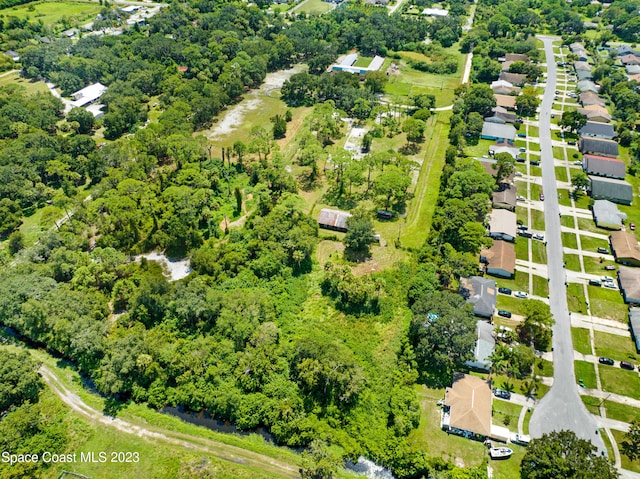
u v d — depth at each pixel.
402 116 184.00
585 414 85.00
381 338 99.12
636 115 172.12
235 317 97.69
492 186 133.75
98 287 110.75
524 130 173.88
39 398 89.62
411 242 124.00
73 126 169.00
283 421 83.12
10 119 166.25
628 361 94.25
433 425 83.38
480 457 78.44
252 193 144.12
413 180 148.62
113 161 148.50
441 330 91.88
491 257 116.69
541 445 74.38
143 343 91.88
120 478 77.06
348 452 79.31
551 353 96.19
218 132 177.50
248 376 88.94
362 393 87.81
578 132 169.88
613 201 138.12
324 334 99.94
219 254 117.19
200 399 87.06
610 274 114.38
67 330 93.25
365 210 136.50
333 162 142.00
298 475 77.31
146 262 114.75
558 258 119.12
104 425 85.06
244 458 79.94
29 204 140.38
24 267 108.69
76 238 119.00
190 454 80.38
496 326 100.44
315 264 118.81
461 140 163.12
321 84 195.62
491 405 85.00
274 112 192.12
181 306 99.38
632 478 75.31
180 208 128.38
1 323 106.81
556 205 137.00
